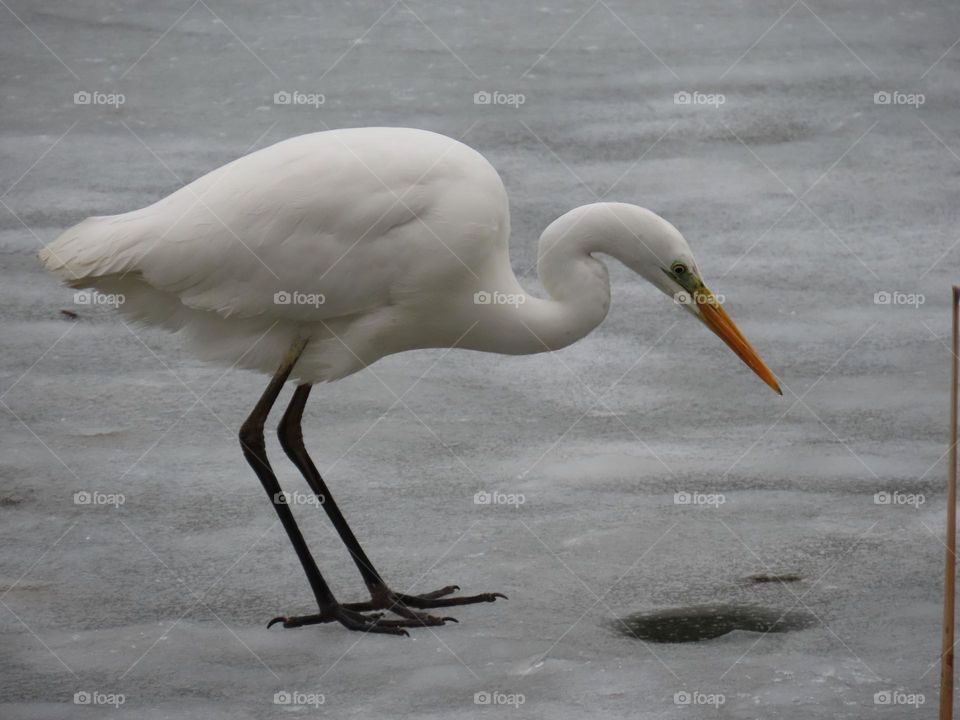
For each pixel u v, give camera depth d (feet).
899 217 52.70
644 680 25.66
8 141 60.18
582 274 30.66
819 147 60.03
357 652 27.09
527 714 24.53
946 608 21.38
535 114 63.72
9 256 48.75
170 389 40.09
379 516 32.94
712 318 30.63
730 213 52.90
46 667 26.20
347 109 63.98
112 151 59.11
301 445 30.19
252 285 29.07
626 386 40.27
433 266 29.45
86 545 31.27
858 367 40.93
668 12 81.00
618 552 31.01
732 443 36.47
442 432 37.42
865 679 25.49
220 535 32.04
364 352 30.81
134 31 75.92
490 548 31.37
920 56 71.97
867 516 32.37
